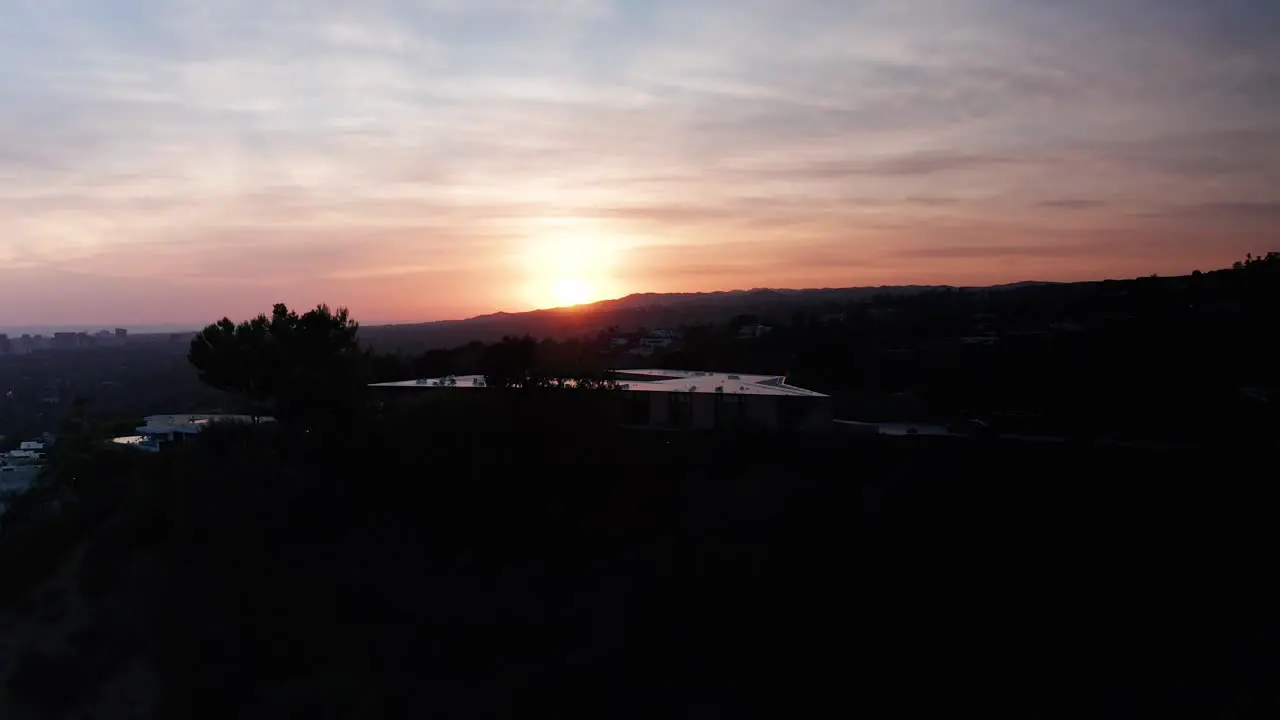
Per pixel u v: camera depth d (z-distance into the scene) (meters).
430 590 23.69
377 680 20.97
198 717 20.44
